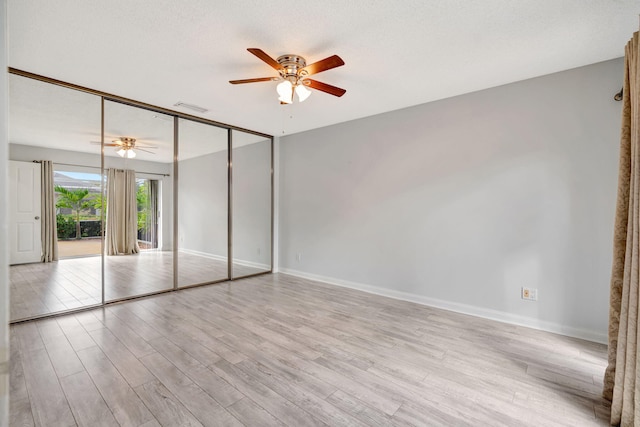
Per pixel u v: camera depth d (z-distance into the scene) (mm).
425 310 3328
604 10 1866
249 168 4926
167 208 4059
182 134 4152
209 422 1541
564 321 2689
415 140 3605
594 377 2004
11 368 2018
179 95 3281
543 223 2795
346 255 4301
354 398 1762
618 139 2469
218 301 3566
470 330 2768
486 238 3104
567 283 2678
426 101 3475
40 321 2855
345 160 4301
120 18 1965
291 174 5059
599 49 2332
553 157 2744
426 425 1547
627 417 1472
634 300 1451
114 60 2520
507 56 2445
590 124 2578
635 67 1582
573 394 1819
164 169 4020
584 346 2451
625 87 1684
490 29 2076
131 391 1787
